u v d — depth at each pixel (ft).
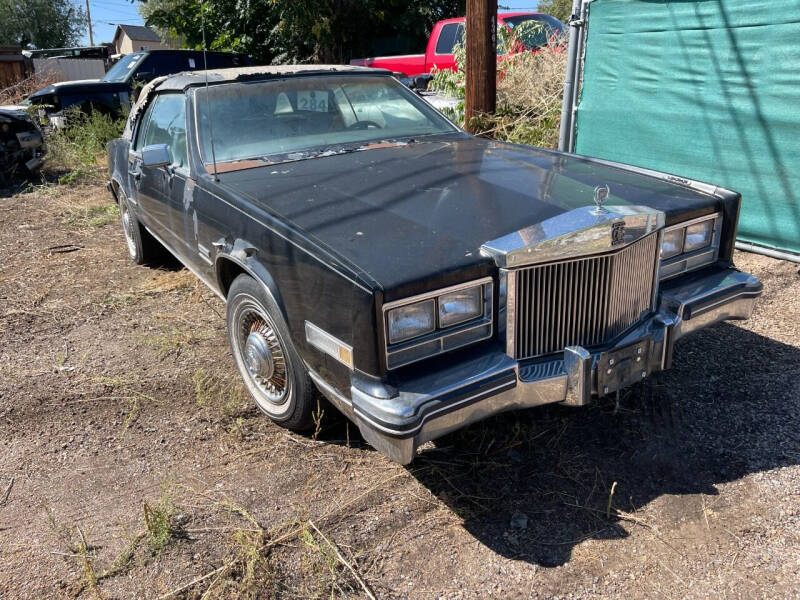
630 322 9.08
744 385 10.89
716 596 7.01
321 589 7.35
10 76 69.87
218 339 13.67
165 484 9.03
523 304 8.07
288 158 11.71
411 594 7.24
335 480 9.16
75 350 13.43
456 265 7.68
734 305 9.89
